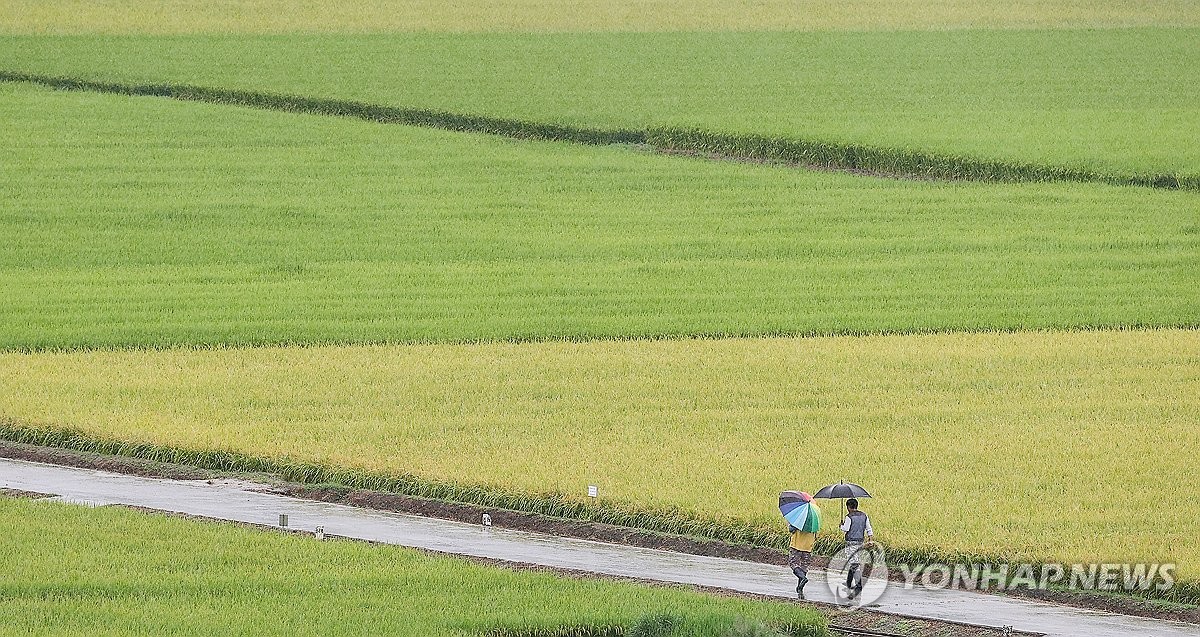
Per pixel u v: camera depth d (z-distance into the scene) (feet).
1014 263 589.73
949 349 458.91
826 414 386.73
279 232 638.53
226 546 285.43
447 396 405.39
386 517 322.96
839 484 275.18
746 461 344.90
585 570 286.25
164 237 629.51
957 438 365.40
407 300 530.27
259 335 479.82
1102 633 255.09
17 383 418.72
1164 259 595.06
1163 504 313.53
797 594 272.31
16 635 233.96
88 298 532.73
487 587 263.49
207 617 245.24
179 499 333.01
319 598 256.93
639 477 332.60
